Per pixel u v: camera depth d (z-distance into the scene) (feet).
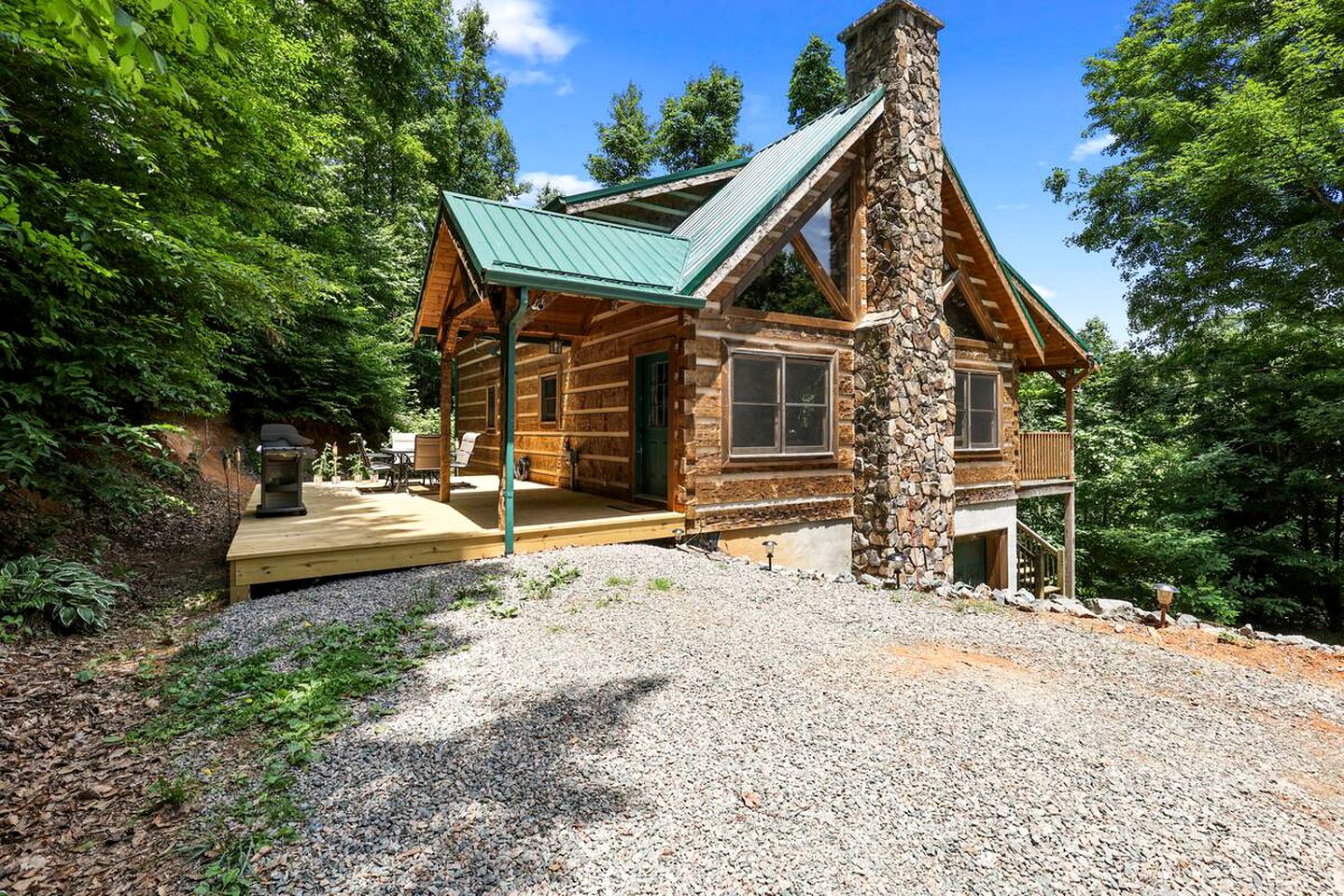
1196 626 17.66
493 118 98.94
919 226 28.25
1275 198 42.22
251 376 47.24
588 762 8.96
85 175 18.81
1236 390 50.83
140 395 19.44
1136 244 55.67
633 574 19.06
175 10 7.80
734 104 87.10
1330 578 46.14
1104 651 14.69
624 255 24.29
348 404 53.93
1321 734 10.92
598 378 31.48
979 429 34.55
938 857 7.16
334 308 49.78
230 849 7.16
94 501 21.04
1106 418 57.67
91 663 12.64
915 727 10.17
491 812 7.81
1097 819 7.95
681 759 9.05
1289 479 46.70
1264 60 44.52
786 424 26.86
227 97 22.71
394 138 61.52
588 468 32.42
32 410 15.88
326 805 7.98
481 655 12.84
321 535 19.72
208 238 21.59
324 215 45.37
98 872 6.92
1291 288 42.47
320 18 44.73
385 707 10.67
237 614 15.39
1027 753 9.47
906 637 15.02
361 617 14.96
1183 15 50.19
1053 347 38.06
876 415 27.71
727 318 25.08
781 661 12.89
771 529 26.48
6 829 7.65
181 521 27.84
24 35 13.94
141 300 20.31
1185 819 8.07
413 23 52.60
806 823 7.67
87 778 8.74
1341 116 35.32
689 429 24.00
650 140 96.73
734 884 6.65
